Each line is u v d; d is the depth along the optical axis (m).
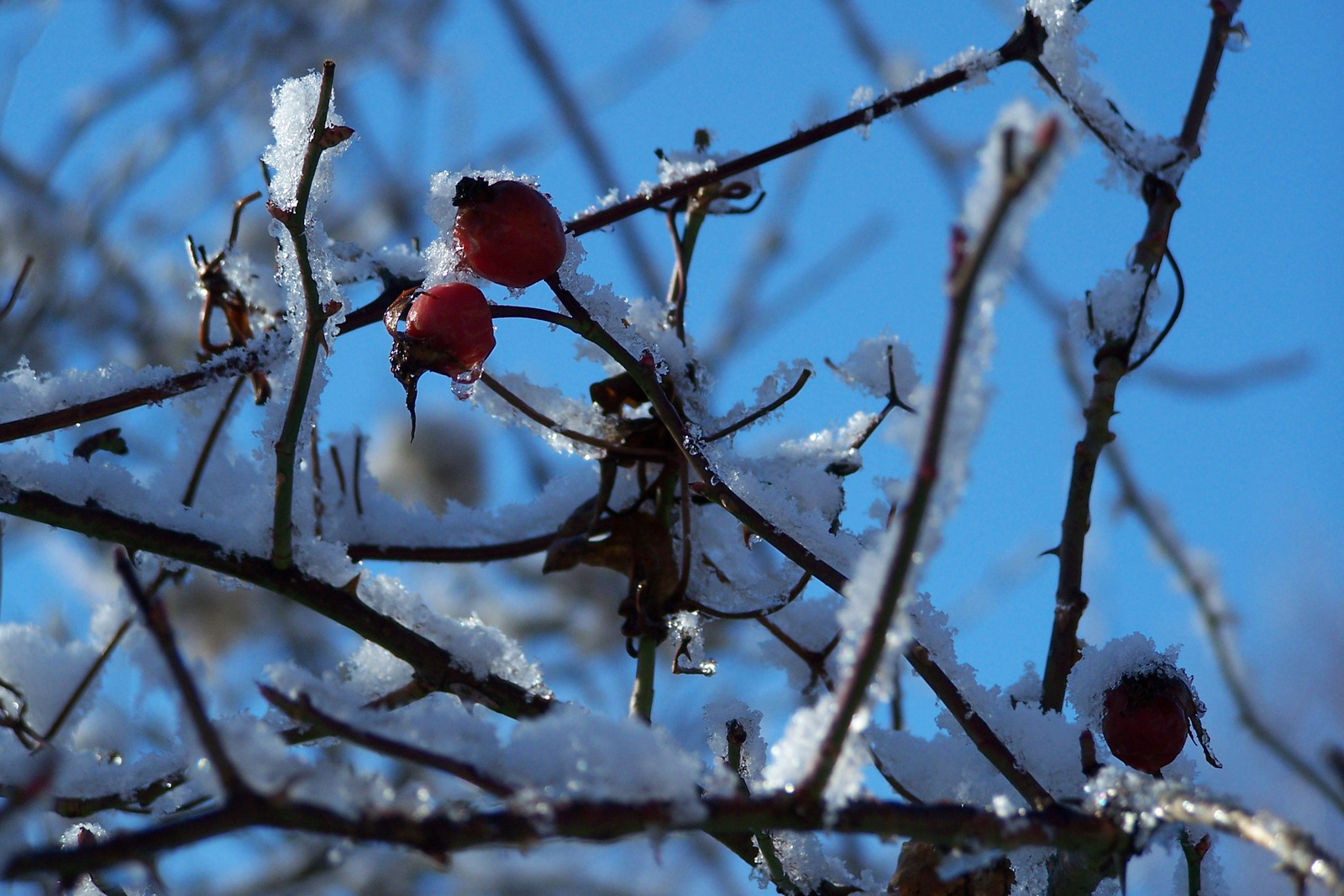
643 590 0.71
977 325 0.62
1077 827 0.63
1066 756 0.69
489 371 0.71
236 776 0.62
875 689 0.63
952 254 0.61
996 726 0.69
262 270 0.71
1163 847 0.64
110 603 0.74
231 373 0.70
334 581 0.69
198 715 0.61
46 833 0.73
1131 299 0.69
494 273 0.68
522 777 0.63
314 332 0.67
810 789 0.62
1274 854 0.63
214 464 0.73
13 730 0.70
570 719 0.63
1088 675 0.70
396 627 0.69
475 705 0.69
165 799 0.70
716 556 0.72
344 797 0.62
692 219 0.72
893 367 0.72
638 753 0.62
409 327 0.67
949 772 0.69
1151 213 0.70
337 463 0.72
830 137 0.71
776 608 0.71
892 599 0.62
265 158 0.67
